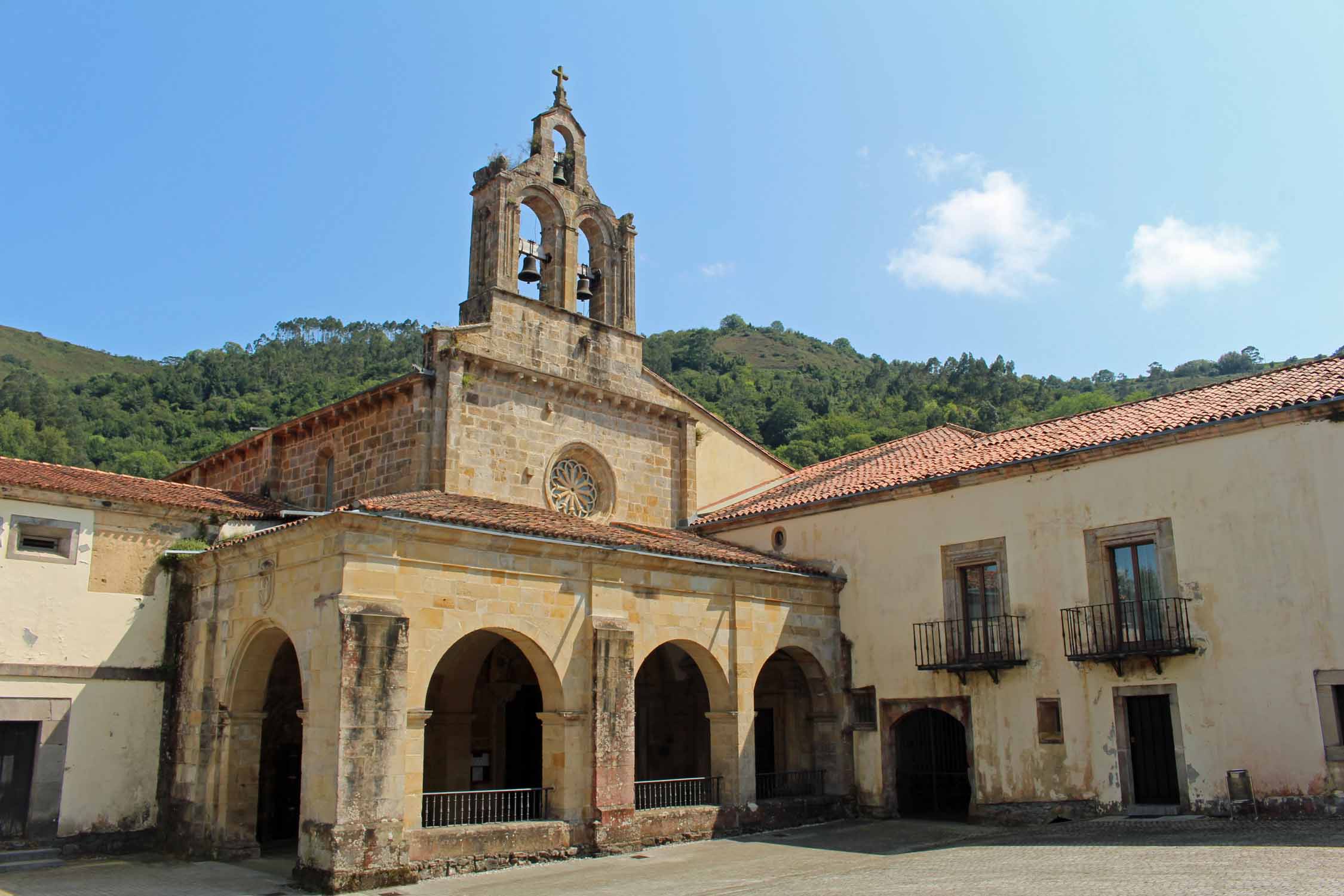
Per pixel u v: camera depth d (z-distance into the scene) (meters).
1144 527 19.39
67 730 18.78
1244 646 17.84
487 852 16.56
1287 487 17.70
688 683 26.48
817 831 21.00
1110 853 15.25
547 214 27.14
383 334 154.12
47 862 17.80
